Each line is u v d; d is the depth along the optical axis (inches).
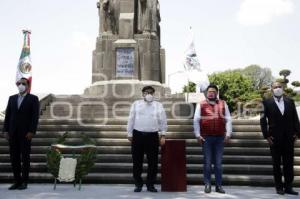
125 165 389.7
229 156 405.1
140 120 315.0
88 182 373.7
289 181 305.6
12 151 326.6
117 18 709.9
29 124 329.7
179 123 504.7
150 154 314.5
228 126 311.1
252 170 379.6
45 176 374.0
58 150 326.6
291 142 307.3
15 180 327.6
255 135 451.8
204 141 311.6
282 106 313.0
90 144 331.6
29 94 335.3
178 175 313.0
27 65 714.2
